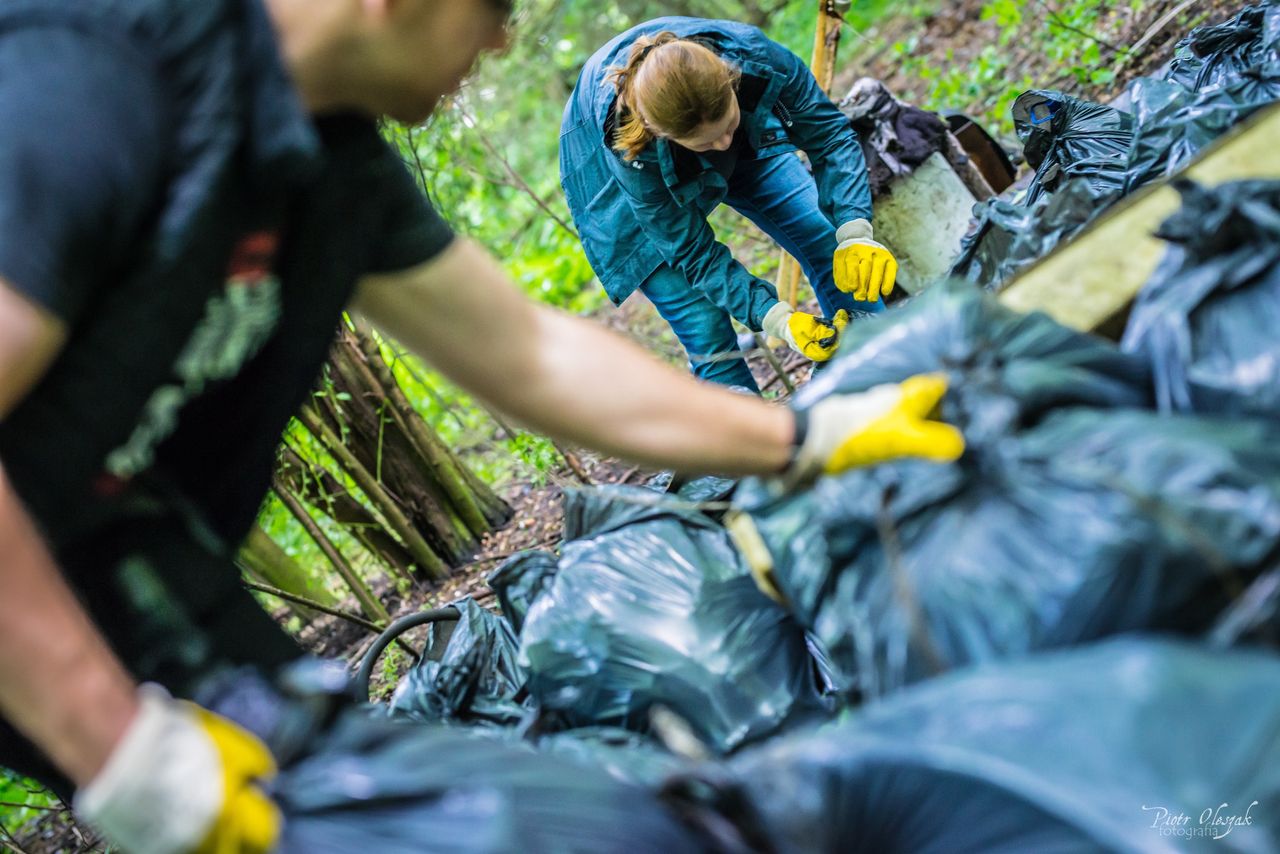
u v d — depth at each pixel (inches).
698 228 150.0
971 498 56.3
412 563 191.2
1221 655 46.7
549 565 88.2
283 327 56.1
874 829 47.3
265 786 46.3
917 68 297.9
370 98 54.2
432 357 61.6
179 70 46.8
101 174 44.1
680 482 102.5
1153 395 64.0
